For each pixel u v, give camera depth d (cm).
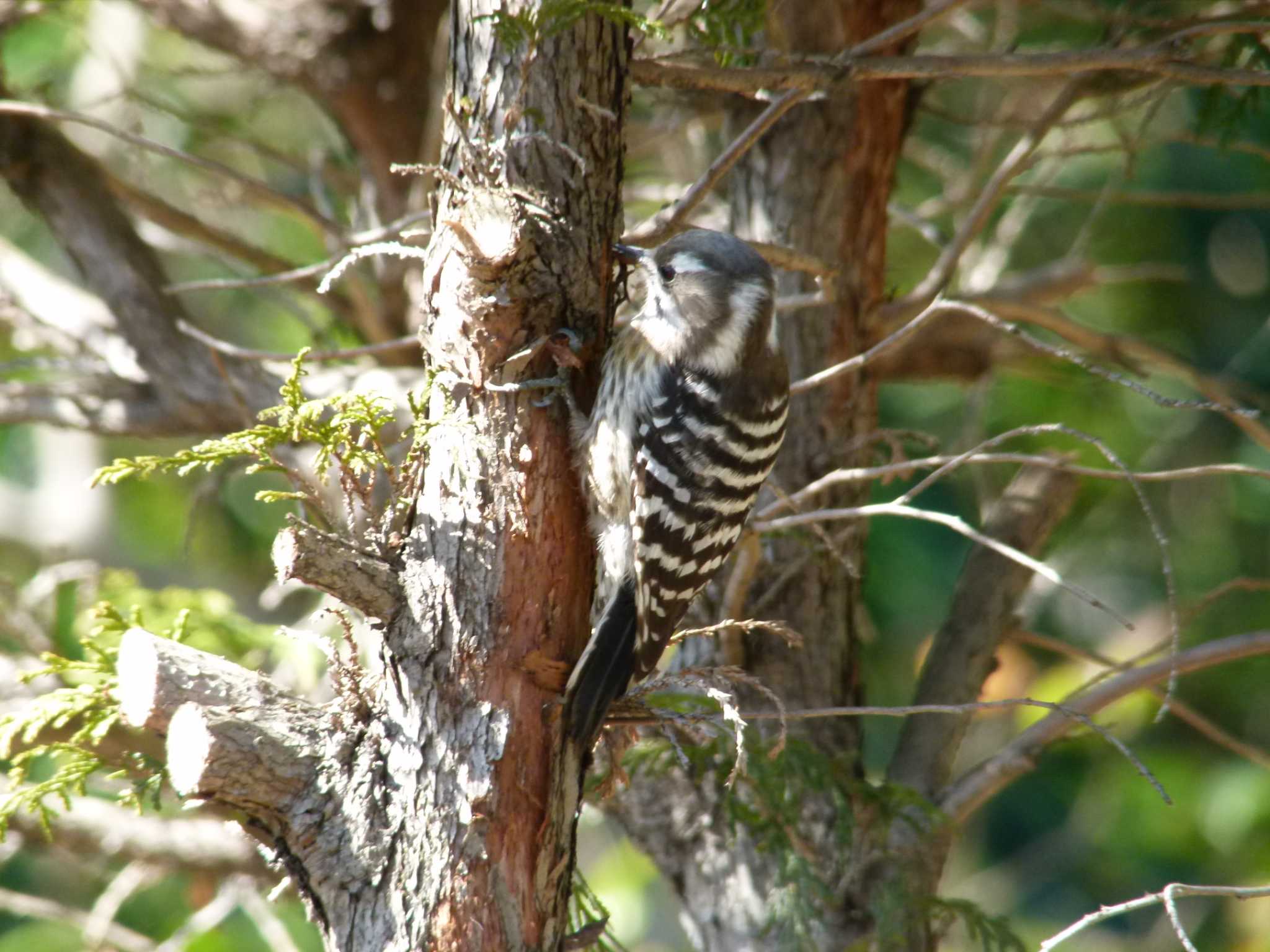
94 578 1103
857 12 962
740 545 849
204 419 1040
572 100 660
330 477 985
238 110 1498
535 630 640
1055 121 990
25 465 1797
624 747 764
